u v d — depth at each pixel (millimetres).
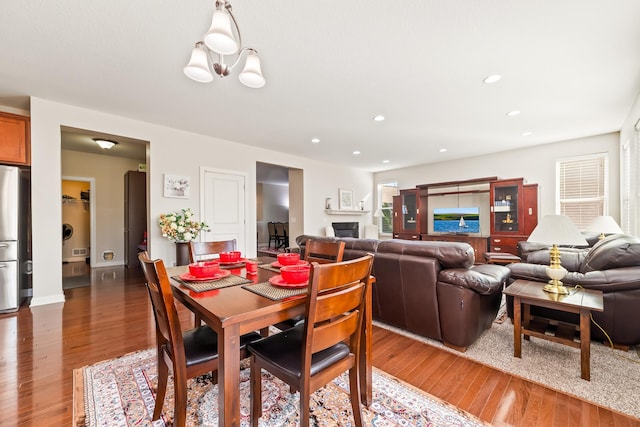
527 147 5434
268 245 9883
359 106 3439
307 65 2502
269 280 1468
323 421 1416
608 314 2088
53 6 1773
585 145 4793
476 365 1956
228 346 1019
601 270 2219
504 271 2387
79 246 6570
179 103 3348
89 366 1914
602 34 2066
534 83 2844
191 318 2805
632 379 1757
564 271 2053
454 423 1399
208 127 4254
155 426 1369
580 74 2664
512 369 1899
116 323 2689
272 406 1532
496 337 2418
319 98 3205
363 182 7969
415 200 6836
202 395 1605
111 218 6203
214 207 4809
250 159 5348
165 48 2246
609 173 4566
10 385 1699
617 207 4492
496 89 2980
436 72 2631
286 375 1163
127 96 3152
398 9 1819
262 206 10398
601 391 1646
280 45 2205
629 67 2533
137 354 2088
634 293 2008
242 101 3289
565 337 1981
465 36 2102
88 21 1921
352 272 1186
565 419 1426
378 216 8164
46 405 1520
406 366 1948
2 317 2846
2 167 2994
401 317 2428
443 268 2264
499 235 5445
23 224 3215
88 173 5922
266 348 1319
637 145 3383
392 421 1418
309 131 4445
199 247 2209
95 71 2602
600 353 2086
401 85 2889
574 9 1818
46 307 3145
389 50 2281
